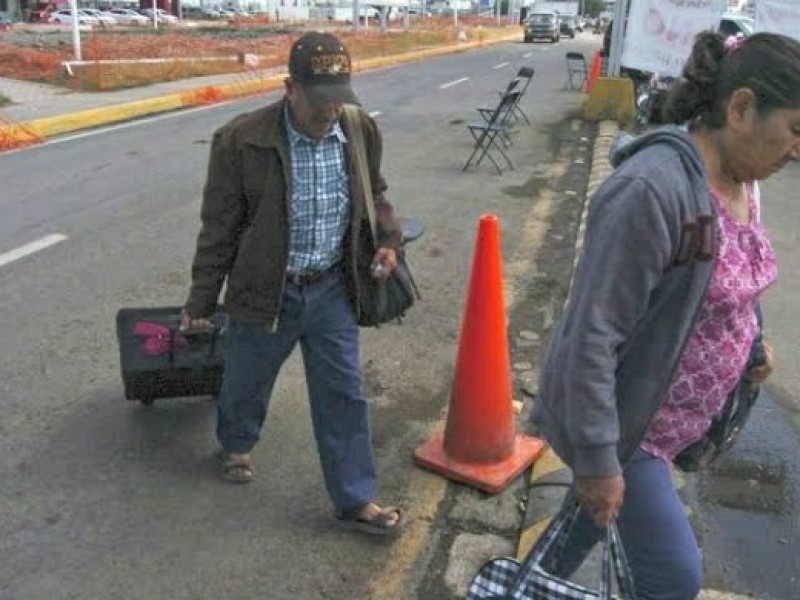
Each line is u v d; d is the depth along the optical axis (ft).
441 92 61.11
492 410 11.34
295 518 10.74
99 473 11.53
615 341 5.54
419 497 11.18
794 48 5.37
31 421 12.78
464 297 18.86
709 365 5.98
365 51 97.81
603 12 327.06
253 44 99.50
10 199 26.55
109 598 9.30
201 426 12.69
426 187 30.07
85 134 40.27
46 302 17.63
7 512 10.69
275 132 8.85
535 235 24.12
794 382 15.14
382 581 9.68
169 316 12.85
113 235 22.70
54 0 198.90
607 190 5.53
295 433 12.70
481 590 6.57
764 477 12.08
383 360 15.43
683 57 34.88
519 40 168.14
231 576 9.70
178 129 42.09
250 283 9.30
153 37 115.24
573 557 7.15
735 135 5.55
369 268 9.70
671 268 5.51
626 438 5.90
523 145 39.27
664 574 6.32
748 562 10.27
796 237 24.76
